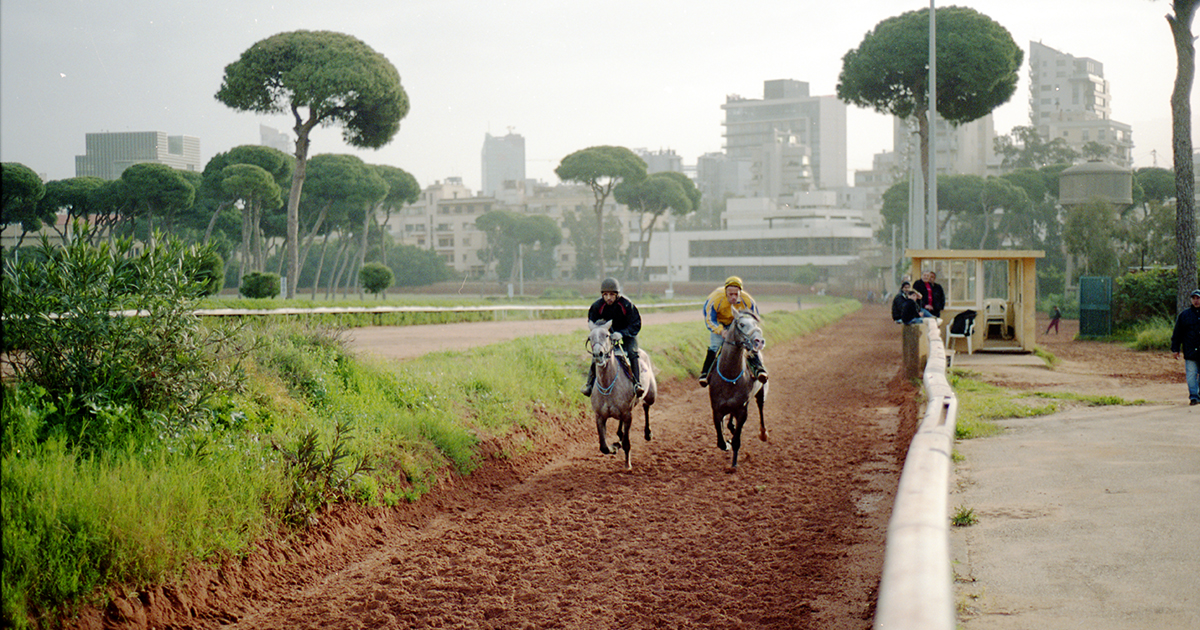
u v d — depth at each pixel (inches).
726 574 271.3
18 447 259.1
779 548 295.4
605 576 274.5
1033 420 462.0
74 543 224.8
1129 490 297.1
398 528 333.1
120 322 319.6
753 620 232.7
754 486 387.5
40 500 233.3
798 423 559.2
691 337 978.1
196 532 255.1
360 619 243.6
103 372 310.2
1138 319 1168.2
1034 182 3437.5
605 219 5383.9
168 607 234.8
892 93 1942.7
